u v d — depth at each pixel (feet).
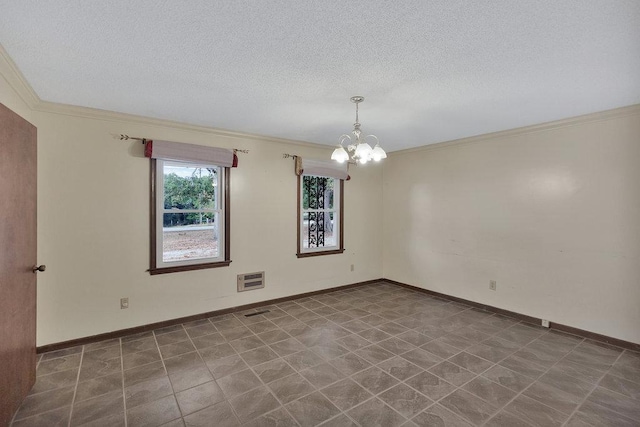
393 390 7.70
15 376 6.73
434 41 6.02
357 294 15.90
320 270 15.90
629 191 9.88
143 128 11.16
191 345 10.12
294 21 5.39
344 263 16.81
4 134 6.23
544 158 11.72
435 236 15.58
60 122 9.84
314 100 9.21
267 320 12.33
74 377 8.23
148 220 11.32
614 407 7.07
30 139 7.56
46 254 9.68
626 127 9.89
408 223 16.90
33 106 9.24
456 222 14.69
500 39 5.95
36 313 8.64
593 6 4.95
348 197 16.94
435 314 13.03
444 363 9.00
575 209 11.00
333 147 15.99
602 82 7.88
